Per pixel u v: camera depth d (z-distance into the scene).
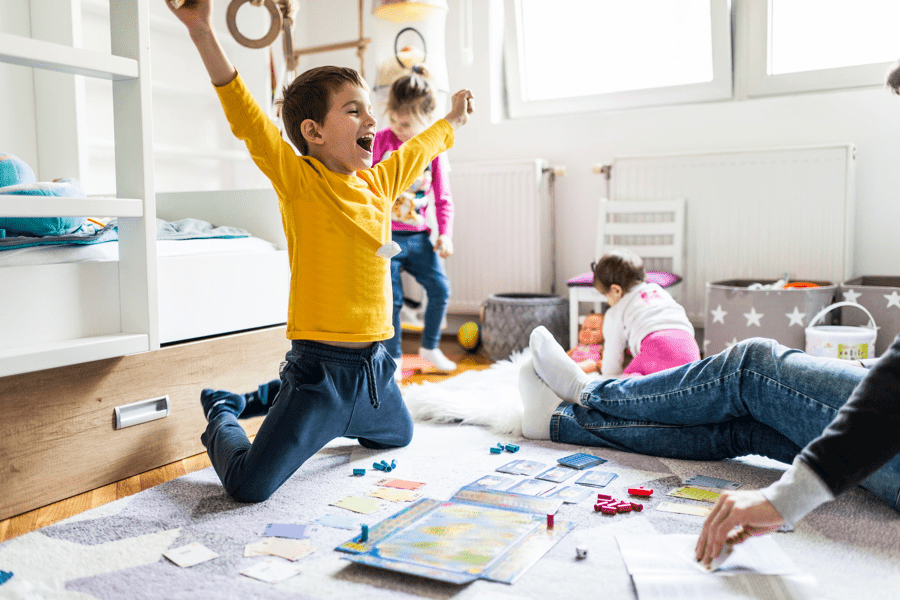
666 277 2.38
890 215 2.35
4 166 1.35
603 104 2.92
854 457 0.74
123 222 1.29
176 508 1.15
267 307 1.66
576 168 2.86
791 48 2.60
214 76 1.12
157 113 2.67
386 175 1.33
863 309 1.94
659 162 2.60
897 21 2.42
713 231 2.54
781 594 0.81
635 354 1.91
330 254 1.19
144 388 1.36
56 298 1.21
